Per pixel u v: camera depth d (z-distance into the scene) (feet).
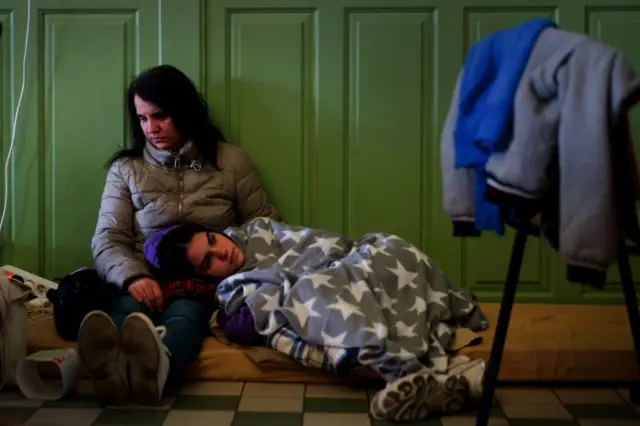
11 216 7.14
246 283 5.40
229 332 5.29
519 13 6.82
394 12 6.88
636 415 4.56
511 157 3.74
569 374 5.11
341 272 5.24
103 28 6.99
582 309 6.44
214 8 6.93
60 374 5.20
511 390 5.07
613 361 5.10
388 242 5.65
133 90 6.29
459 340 5.30
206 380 5.20
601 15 6.79
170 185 6.48
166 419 4.42
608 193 3.51
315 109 6.98
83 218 7.13
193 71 6.95
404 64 6.91
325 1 6.88
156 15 6.94
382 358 4.67
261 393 4.94
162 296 5.51
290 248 5.98
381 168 6.98
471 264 6.98
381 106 6.95
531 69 3.85
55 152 7.10
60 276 7.16
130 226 6.45
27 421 4.36
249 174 6.76
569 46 3.72
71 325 5.36
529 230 4.19
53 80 7.05
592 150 3.52
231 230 6.18
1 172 7.13
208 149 6.56
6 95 7.09
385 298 5.18
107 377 4.53
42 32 7.02
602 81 3.54
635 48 6.79
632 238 3.82
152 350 4.44
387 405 4.33
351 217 7.04
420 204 7.00
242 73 6.98
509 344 5.23
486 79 4.19
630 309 4.42
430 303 5.40
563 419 4.48
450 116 4.59
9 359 4.91
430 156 6.97
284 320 5.08
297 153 7.03
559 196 3.69
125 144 7.07
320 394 4.93
